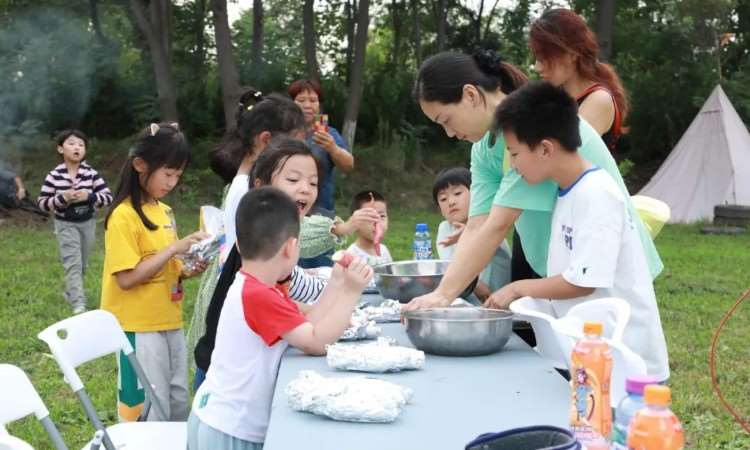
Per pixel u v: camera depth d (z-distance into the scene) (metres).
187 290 7.85
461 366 2.30
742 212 13.88
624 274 2.39
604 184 2.35
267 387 2.29
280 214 2.32
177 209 14.90
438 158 18.83
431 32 22.67
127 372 3.43
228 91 15.80
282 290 2.60
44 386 5.04
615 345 1.88
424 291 3.15
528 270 3.20
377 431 1.76
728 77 19.91
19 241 11.28
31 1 17.83
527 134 2.35
